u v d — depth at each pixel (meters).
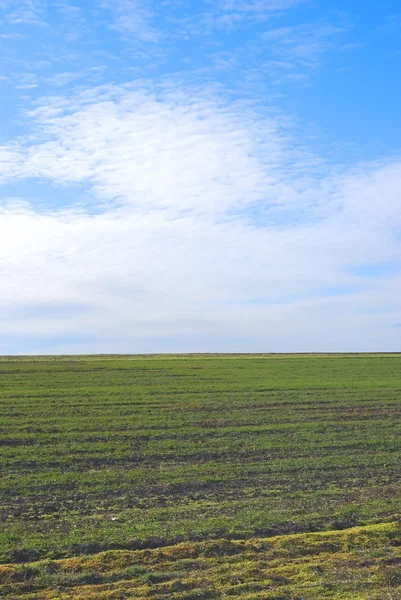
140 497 23.39
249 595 13.10
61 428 36.66
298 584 13.76
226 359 91.62
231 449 31.98
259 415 41.53
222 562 15.27
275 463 28.94
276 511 20.45
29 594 13.45
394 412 43.22
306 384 56.66
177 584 13.65
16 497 23.39
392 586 13.65
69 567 15.14
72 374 64.12
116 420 39.19
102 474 26.89
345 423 38.94
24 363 78.31
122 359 94.31
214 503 22.09
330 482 25.47
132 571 14.56
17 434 34.91
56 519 20.28
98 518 20.27
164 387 54.31
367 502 21.77
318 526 18.67
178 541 17.31
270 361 84.94
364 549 16.19
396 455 30.61
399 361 83.81
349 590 13.39
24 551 16.58
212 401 46.97
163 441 33.78
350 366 75.56
